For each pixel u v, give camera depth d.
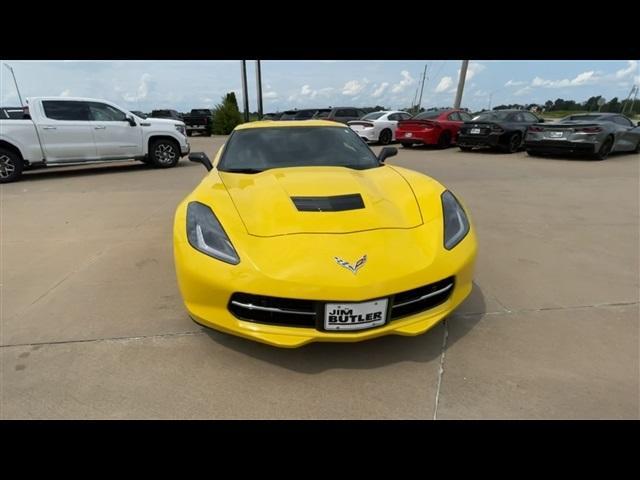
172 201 5.89
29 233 4.32
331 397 1.83
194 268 1.94
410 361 2.06
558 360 2.06
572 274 3.13
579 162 9.58
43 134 7.72
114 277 3.12
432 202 2.32
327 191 2.31
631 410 1.73
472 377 1.94
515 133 11.33
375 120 14.80
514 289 2.87
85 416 1.73
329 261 1.83
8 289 2.92
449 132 13.28
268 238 1.94
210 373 1.98
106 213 5.20
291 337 1.86
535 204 5.47
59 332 2.34
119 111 8.66
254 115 30.00
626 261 3.39
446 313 2.04
